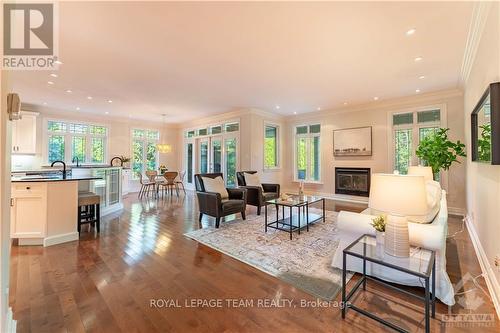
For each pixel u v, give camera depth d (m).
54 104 6.16
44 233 3.12
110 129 7.81
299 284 2.17
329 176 6.86
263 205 4.99
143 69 3.78
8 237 1.24
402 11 2.32
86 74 3.99
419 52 3.18
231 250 2.96
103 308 1.83
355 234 2.30
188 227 3.98
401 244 1.69
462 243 3.19
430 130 5.25
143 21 2.48
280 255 2.80
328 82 4.40
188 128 9.05
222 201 4.20
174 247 3.08
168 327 1.63
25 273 2.37
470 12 2.33
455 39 2.83
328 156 6.87
